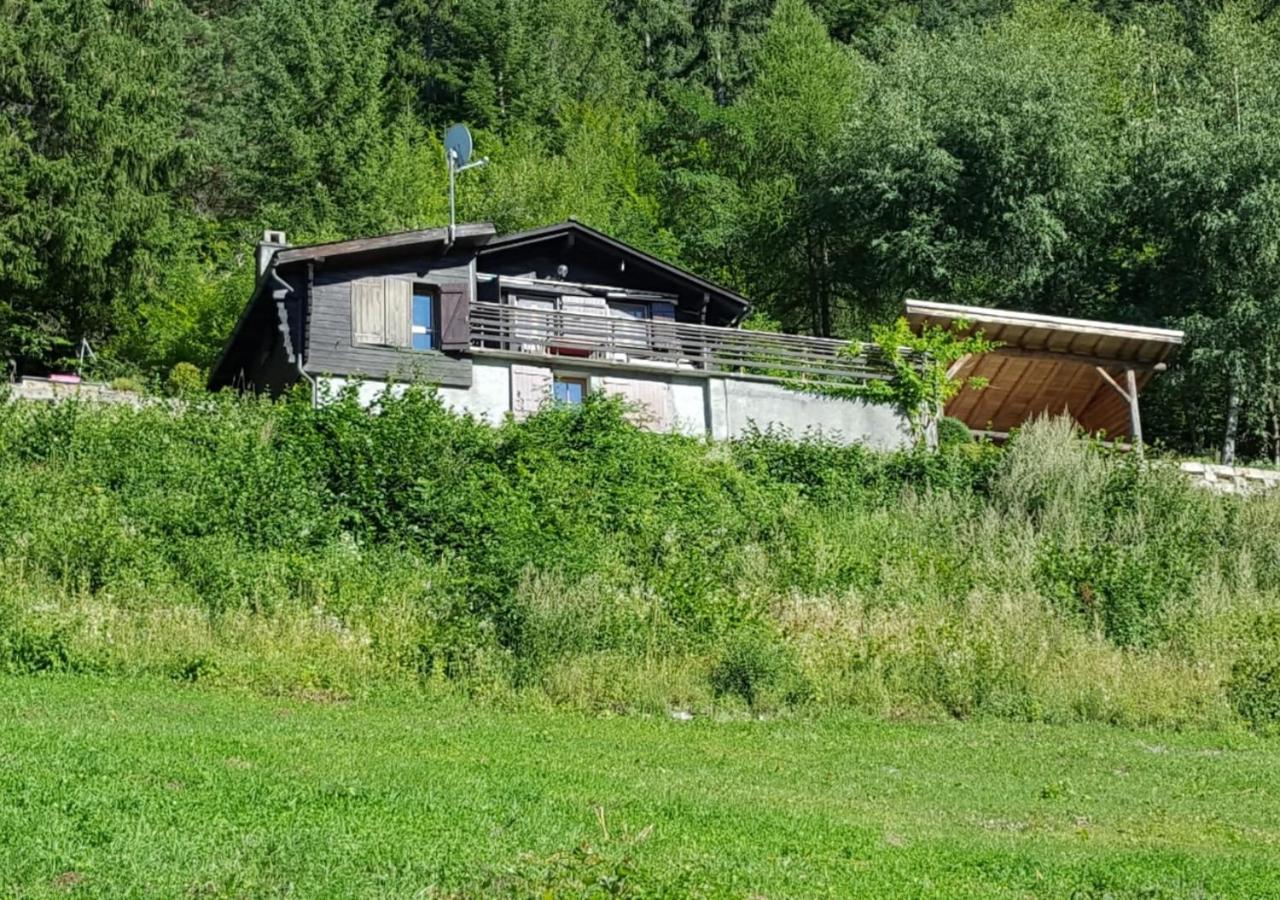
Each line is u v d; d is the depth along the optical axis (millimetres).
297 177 52156
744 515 28781
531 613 21562
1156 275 44438
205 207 56531
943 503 30328
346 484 26688
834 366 35719
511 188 49875
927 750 19438
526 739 17781
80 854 9938
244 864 10109
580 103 64438
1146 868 12836
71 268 38625
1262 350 41938
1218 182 42219
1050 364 37812
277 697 19406
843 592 25312
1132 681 22969
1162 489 30906
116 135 39500
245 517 24625
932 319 36000
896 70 50469
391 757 15281
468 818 12023
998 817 15672
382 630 21438
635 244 51312
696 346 35000
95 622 20234
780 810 14352
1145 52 55406
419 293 34312
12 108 39469
